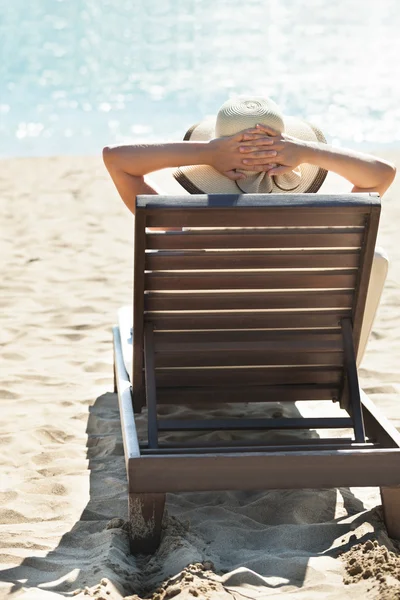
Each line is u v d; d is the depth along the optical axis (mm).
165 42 28625
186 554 4035
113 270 10227
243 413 6223
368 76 23219
